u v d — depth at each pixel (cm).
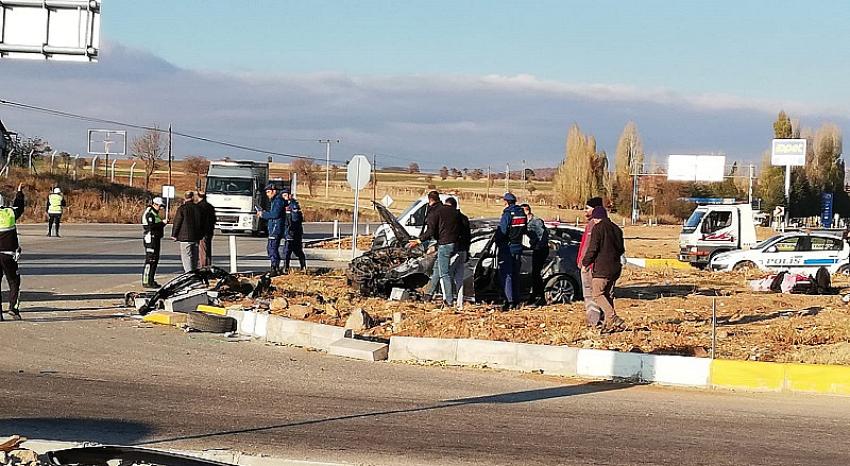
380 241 2606
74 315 1630
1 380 1074
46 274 2361
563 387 1130
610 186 9081
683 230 3509
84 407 958
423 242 1828
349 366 1241
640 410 1005
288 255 2430
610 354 1198
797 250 2861
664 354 1280
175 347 1349
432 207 1688
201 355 1291
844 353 1231
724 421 955
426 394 1068
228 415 938
